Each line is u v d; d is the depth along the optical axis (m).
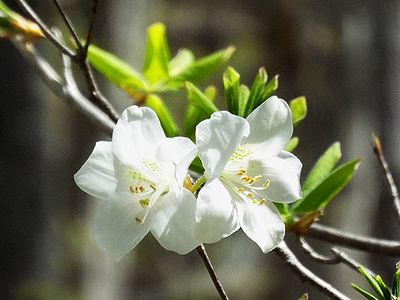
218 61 0.59
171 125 0.51
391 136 1.13
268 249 0.43
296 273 0.49
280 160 0.44
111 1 1.30
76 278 1.45
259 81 0.48
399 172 1.12
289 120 0.44
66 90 0.60
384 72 1.15
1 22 0.56
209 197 0.42
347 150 1.27
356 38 1.20
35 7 1.15
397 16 1.15
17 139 1.01
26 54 0.60
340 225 1.22
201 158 0.42
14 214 1.01
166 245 0.43
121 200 0.43
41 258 1.05
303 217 0.51
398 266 0.44
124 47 1.32
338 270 1.21
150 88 0.59
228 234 0.43
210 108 0.50
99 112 0.61
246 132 0.42
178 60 0.60
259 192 0.44
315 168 0.53
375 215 1.13
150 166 0.43
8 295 1.02
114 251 0.43
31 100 1.01
